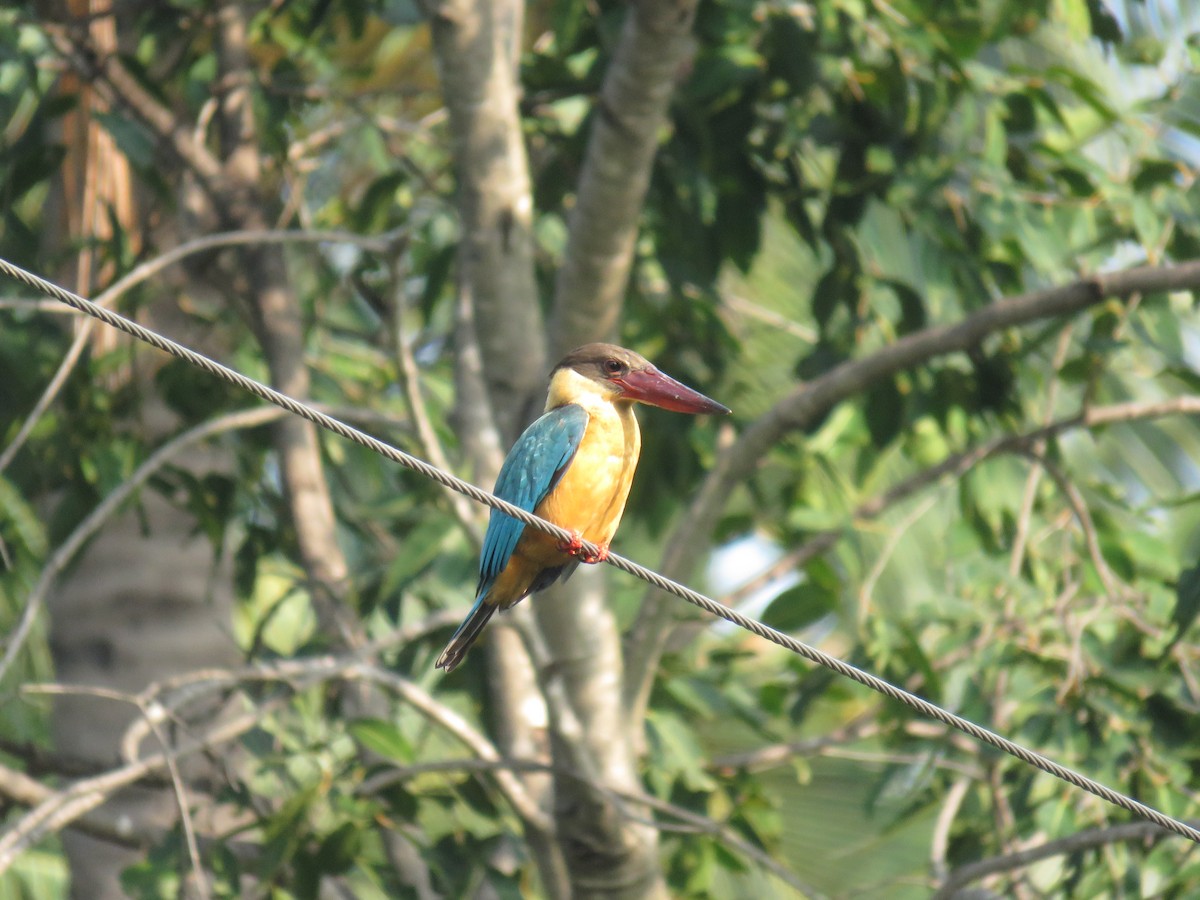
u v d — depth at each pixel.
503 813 11.85
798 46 11.15
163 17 12.48
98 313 5.84
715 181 12.12
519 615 10.17
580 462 8.12
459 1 10.80
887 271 15.45
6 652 8.69
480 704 11.91
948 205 11.67
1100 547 11.25
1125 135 12.25
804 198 12.18
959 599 10.44
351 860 9.42
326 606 11.79
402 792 9.95
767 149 12.21
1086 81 11.16
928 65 11.28
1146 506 11.63
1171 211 11.03
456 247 12.46
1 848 8.48
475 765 9.72
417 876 11.54
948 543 12.12
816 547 12.23
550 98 12.37
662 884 10.32
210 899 8.95
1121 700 9.89
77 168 12.18
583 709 10.25
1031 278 15.00
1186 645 10.32
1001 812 10.40
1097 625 10.46
